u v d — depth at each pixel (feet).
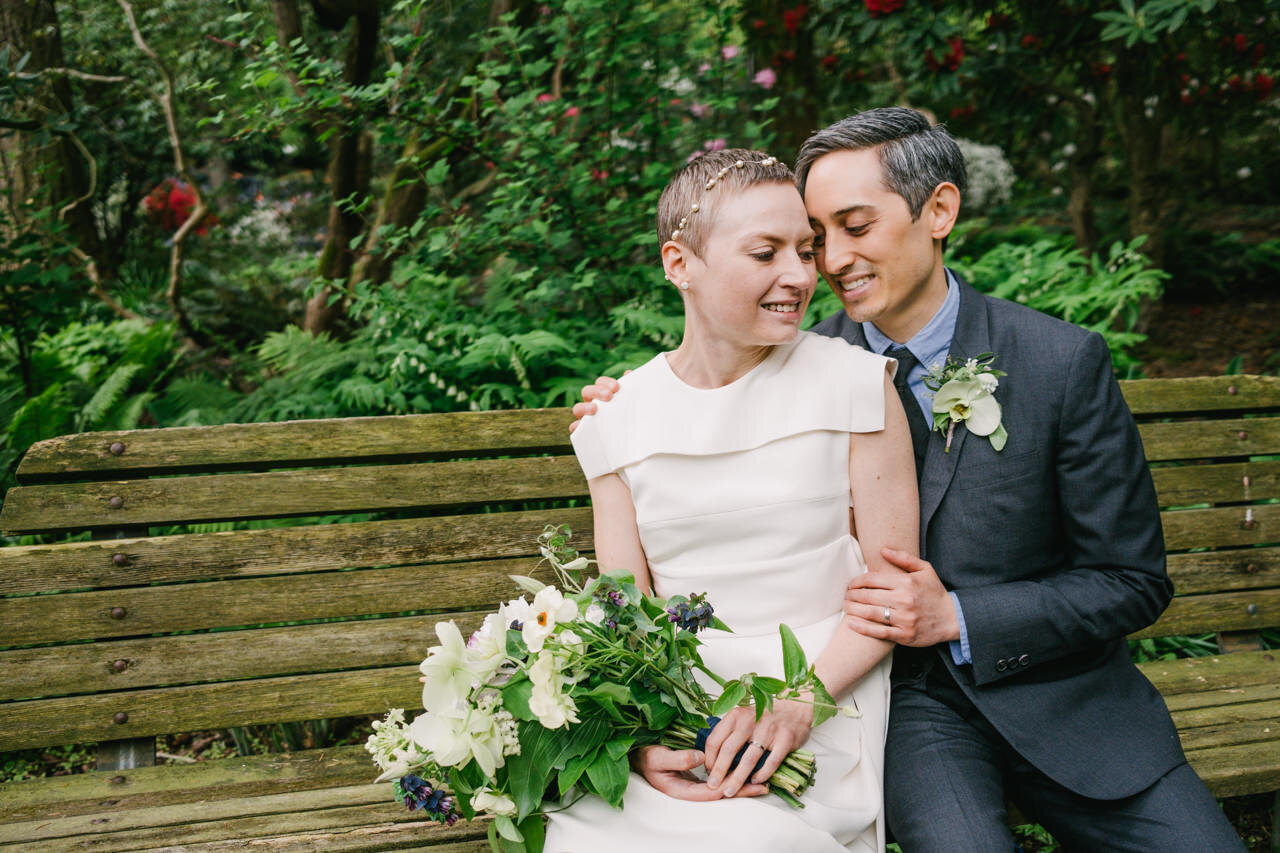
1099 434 5.53
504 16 11.49
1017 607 5.39
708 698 5.24
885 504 5.44
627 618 5.01
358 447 7.11
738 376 5.56
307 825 6.00
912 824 5.30
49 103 15.43
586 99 11.95
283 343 12.30
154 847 5.80
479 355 9.91
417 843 5.83
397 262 12.24
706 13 12.86
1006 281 12.84
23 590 6.70
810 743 5.23
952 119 19.49
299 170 34.01
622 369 9.98
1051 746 5.46
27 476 6.73
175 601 6.82
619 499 5.79
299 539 6.99
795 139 15.56
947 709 5.78
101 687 6.73
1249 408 8.11
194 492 6.89
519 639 5.05
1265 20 16.29
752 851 4.60
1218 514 8.04
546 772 4.84
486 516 7.25
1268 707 7.11
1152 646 9.05
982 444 5.61
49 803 6.33
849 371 5.42
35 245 12.97
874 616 5.29
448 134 11.46
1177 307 21.39
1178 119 19.17
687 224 5.18
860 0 14.79
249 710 6.86
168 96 16.20
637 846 4.78
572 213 11.29
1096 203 29.73
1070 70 19.01
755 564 5.36
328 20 13.46
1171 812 5.22
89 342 16.26
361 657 7.02
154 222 26.78
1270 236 26.68
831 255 5.58
